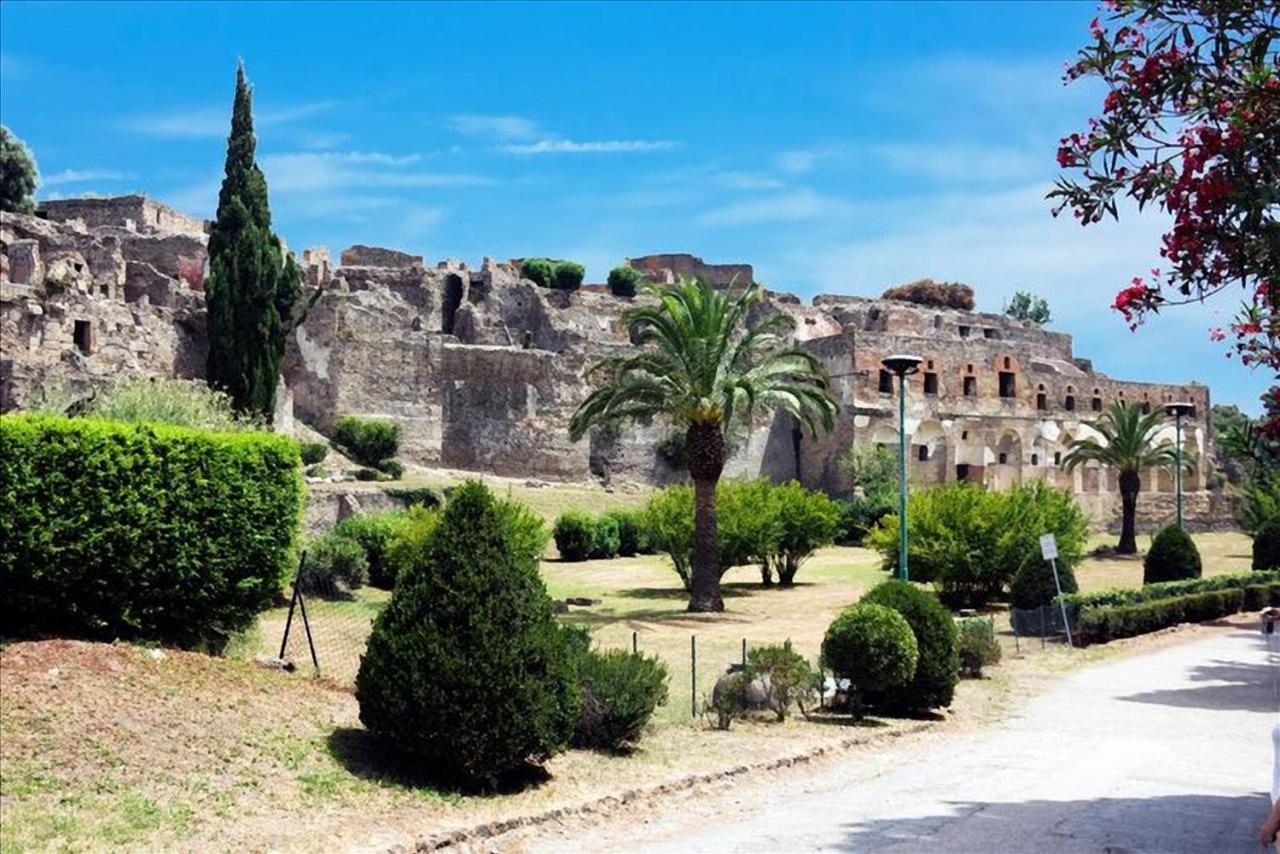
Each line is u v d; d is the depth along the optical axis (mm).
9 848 9312
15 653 13453
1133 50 11016
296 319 53688
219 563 16156
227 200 46781
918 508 39438
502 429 67938
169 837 10117
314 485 48938
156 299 62031
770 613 36219
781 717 18891
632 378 38281
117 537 15141
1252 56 10742
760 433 75000
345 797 11844
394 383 63281
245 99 47625
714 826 12461
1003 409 77750
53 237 61406
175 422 30547
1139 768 16062
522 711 12891
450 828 11352
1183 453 64312
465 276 85562
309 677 16156
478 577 13164
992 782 14969
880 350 73938
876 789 14531
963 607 38938
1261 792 14430
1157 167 11023
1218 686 25234
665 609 36406
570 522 51906
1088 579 49969
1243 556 60500
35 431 14734
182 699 13414
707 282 35312
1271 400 15875
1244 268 11055
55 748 11367
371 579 36188
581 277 95812
